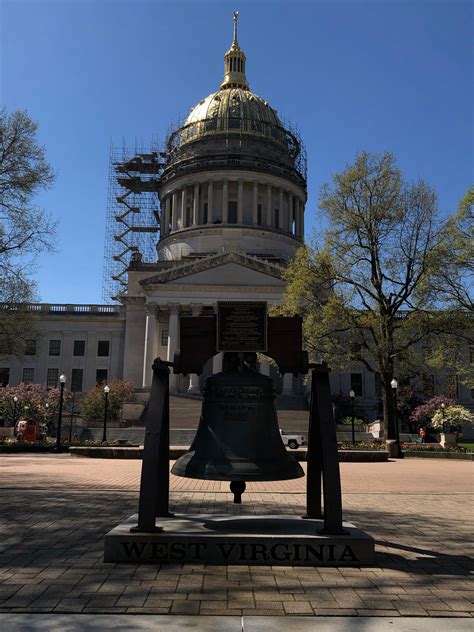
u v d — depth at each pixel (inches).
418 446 1454.2
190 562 263.1
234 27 3978.8
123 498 502.3
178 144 3513.8
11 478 693.9
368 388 2741.1
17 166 1262.3
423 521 394.3
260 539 264.7
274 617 196.2
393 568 260.4
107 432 1825.8
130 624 188.5
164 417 330.0
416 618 196.9
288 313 1397.6
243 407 299.6
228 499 496.7
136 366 2790.4
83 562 266.8
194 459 291.6
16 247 1290.6
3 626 186.1
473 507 467.2
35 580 237.0
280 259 3011.8
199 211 3287.4
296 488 597.6
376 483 671.1
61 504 463.5
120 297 2837.1
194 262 2620.6
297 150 3567.9
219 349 309.3
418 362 1376.7
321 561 263.4
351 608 205.9
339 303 1302.9
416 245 1294.3
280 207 3319.4
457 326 1301.7
